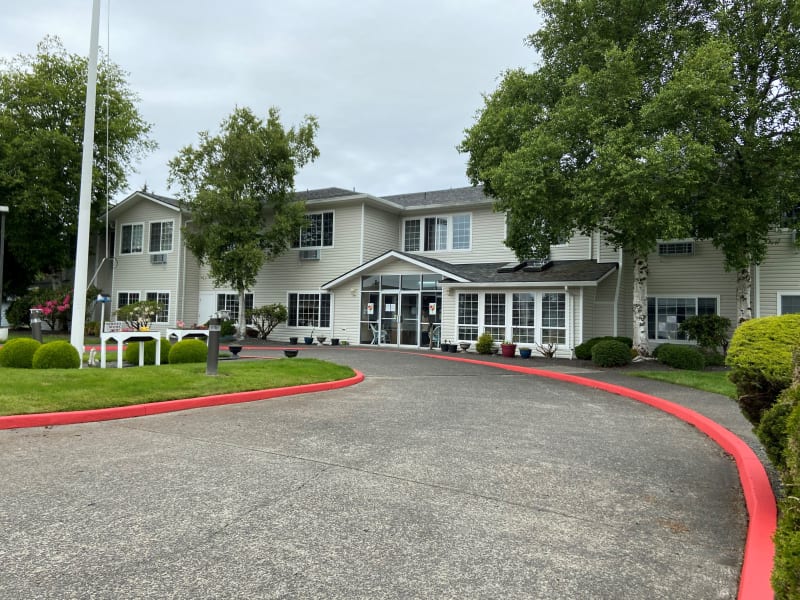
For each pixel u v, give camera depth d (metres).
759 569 2.89
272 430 6.45
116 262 27.86
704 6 14.14
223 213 21.64
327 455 5.36
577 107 13.21
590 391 10.77
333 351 18.70
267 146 22.08
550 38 15.18
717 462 5.57
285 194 22.67
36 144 23.86
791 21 12.70
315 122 22.92
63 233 26.81
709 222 13.73
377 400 8.95
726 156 13.48
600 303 18.11
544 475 4.90
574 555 3.26
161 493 4.14
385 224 23.61
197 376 9.50
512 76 15.82
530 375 13.43
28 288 30.20
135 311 21.45
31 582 2.74
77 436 5.95
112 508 3.80
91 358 11.37
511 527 3.67
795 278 15.77
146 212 27.14
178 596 2.64
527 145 13.88
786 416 3.58
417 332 20.55
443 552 3.24
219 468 4.82
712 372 13.22
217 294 26.42
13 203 24.28
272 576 2.87
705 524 3.85
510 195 14.34
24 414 6.40
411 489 4.39
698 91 11.63
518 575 2.97
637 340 15.81
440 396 9.52
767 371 4.11
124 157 28.36
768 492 4.21
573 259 19.88
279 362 12.55
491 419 7.49
